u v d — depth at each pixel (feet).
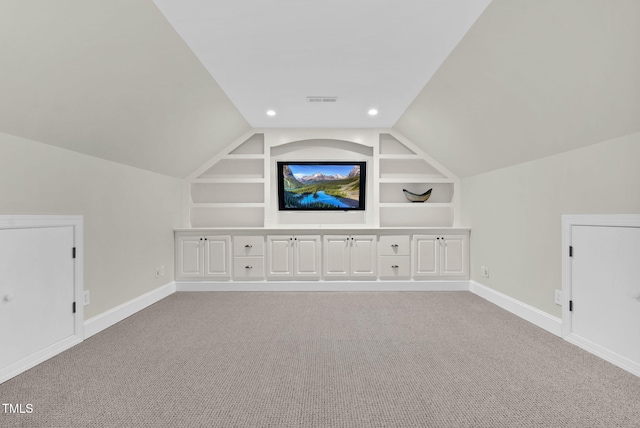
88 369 7.12
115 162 10.46
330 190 16.19
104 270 9.88
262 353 7.89
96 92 7.57
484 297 13.05
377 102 12.32
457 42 8.24
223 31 7.70
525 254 10.53
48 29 5.65
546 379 6.62
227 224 16.17
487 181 12.97
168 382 6.53
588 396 6.01
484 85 8.89
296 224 16.33
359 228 14.43
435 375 6.80
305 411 5.57
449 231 14.44
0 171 6.81
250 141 16.01
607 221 7.48
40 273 7.63
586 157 8.09
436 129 12.91
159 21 7.06
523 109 8.61
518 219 10.91
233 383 6.49
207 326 9.85
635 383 6.46
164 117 10.29
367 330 9.45
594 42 5.84
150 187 12.57
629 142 7.00
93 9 5.86
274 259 14.46
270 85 10.77
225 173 16.16
